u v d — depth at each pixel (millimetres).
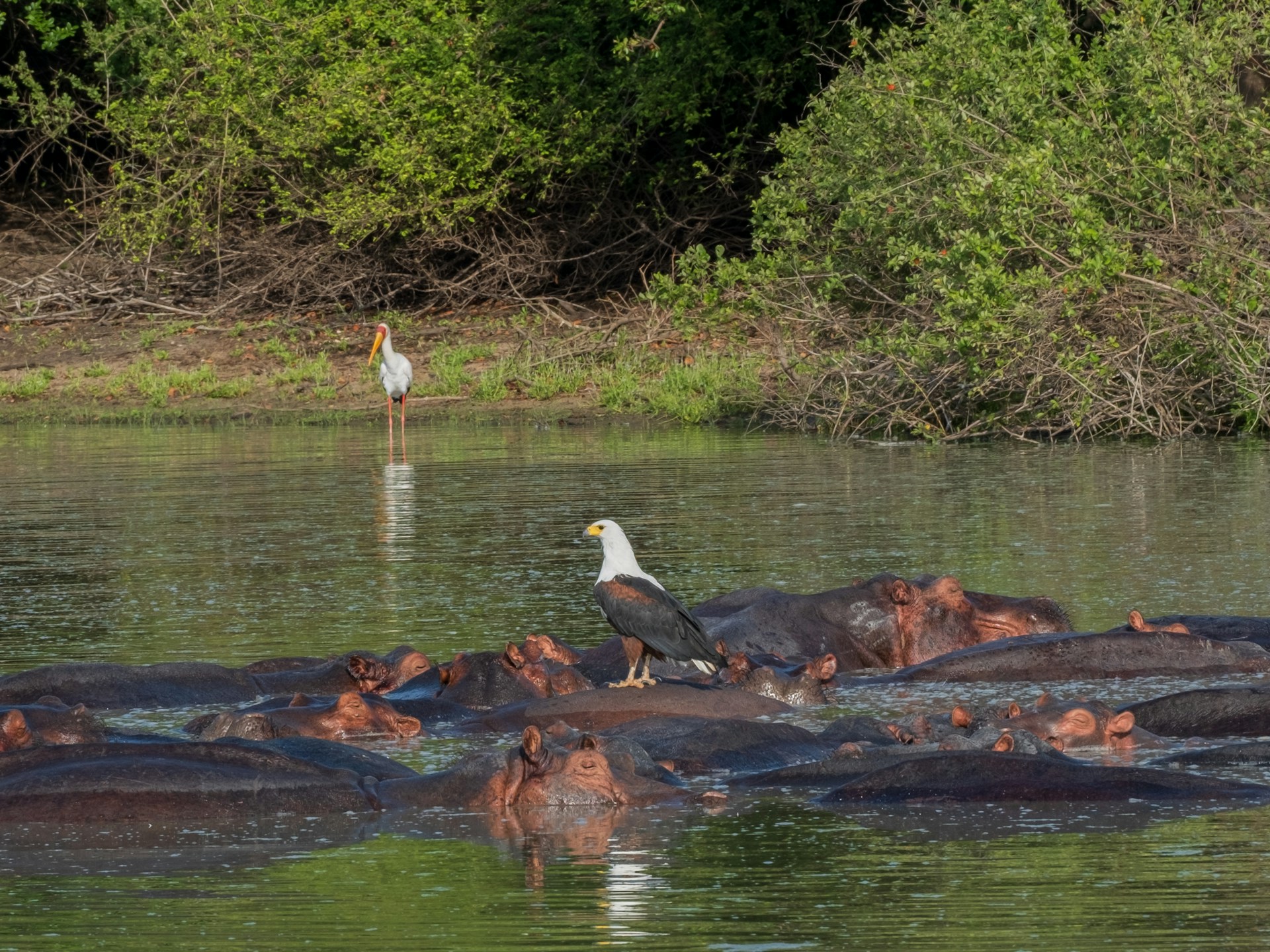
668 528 52125
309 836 21938
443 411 95438
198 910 18719
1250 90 81625
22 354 111938
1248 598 39219
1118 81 80125
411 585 43750
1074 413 74625
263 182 121000
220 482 67250
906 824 22062
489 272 120000
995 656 33000
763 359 96062
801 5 113312
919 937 17406
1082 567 43750
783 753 26266
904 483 62469
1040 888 19031
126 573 46500
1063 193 75500
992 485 61469
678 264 107188
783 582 42156
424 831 22250
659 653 29969
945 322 74375
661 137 124500
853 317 91000
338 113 113125
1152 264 71875
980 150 77500
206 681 31750
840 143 92938
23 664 34875
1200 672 32594
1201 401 77062
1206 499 55969
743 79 116188
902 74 88812
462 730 28656
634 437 83062
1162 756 26219
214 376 103625
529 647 31938
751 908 18484
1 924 18250
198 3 120500
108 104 122375
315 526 54656
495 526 53750
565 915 18359
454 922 18156
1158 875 19469
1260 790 23500
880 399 82188
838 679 33219
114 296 121500
